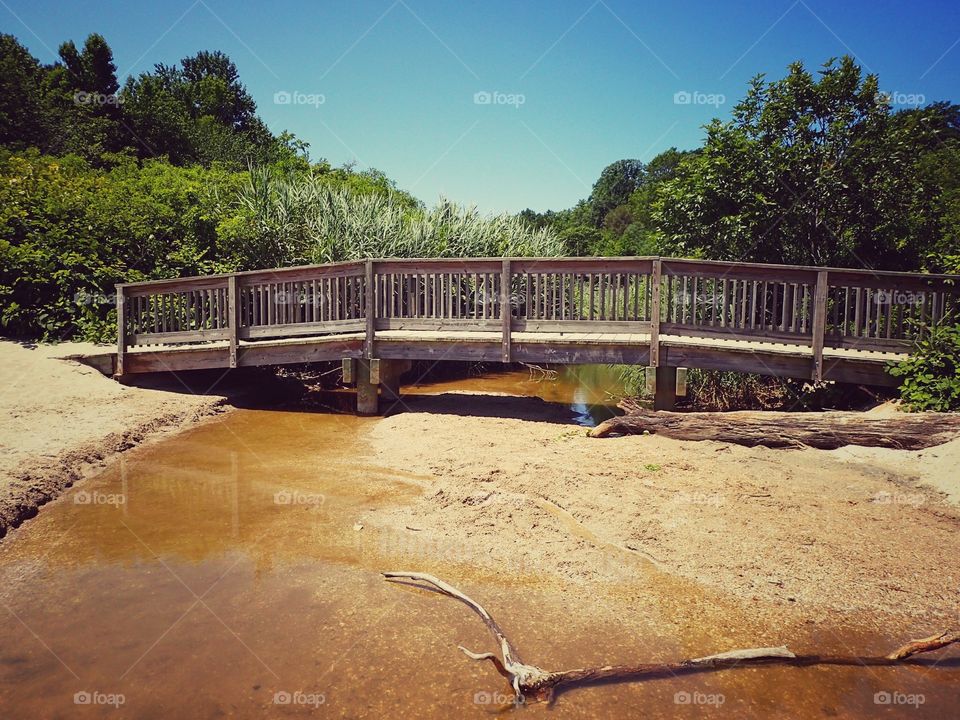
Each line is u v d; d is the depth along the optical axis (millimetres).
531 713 3016
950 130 14320
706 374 9477
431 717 2988
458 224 13203
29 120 22203
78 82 34781
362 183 22953
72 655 3451
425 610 3891
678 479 5805
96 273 11023
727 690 3158
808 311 8320
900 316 7602
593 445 7047
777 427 6621
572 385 11758
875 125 9984
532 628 3684
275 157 26703
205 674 3283
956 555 4398
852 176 9953
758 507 5180
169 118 27594
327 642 3568
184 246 12734
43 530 5027
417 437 7574
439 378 12492
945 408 6730
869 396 7969
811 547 4520
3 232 11188
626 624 3719
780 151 10094
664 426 7133
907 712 2994
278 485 6016
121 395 8609
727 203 10562
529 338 8555
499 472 6090
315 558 4551
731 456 6422
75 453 6438
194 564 4473
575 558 4461
